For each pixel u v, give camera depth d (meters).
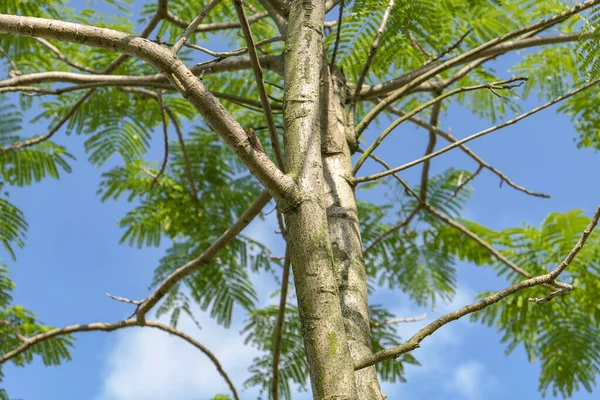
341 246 2.73
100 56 5.70
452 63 3.43
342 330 1.87
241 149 2.02
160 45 2.11
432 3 4.13
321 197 2.08
